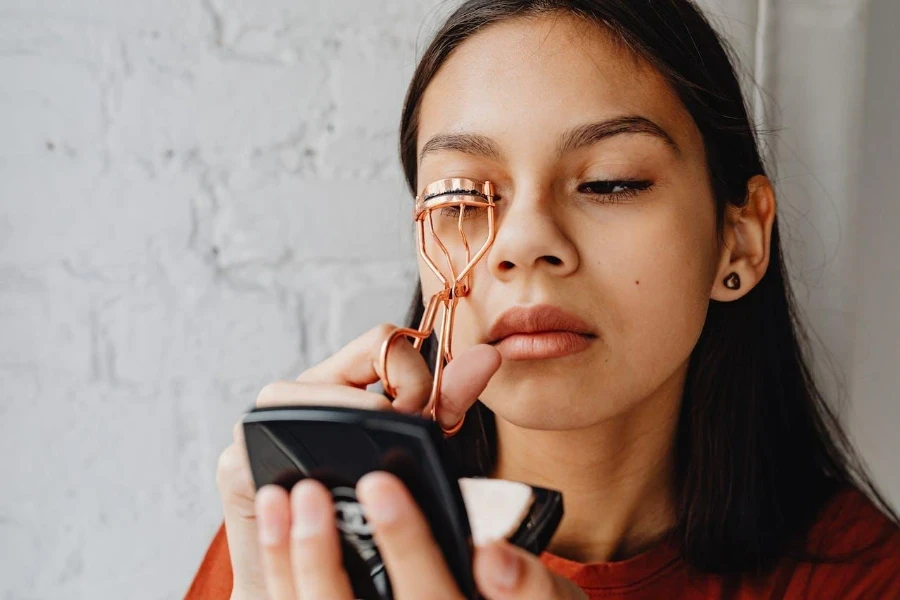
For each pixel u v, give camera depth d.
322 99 0.85
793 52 0.86
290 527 0.40
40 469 0.85
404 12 0.85
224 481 0.52
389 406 0.47
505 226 0.56
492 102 0.57
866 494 0.82
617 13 0.59
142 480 0.86
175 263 0.84
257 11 0.83
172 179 0.84
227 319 0.85
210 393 0.85
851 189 0.87
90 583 0.86
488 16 0.61
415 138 0.74
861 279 0.91
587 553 0.72
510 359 0.56
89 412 0.85
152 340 0.85
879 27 0.87
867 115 0.89
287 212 0.85
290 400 0.48
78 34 0.82
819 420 0.83
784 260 0.87
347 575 0.41
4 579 0.85
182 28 0.83
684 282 0.59
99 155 0.83
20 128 0.83
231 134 0.84
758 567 0.72
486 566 0.39
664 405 0.70
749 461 0.74
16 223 0.83
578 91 0.57
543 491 0.48
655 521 0.74
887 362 0.93
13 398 0.84
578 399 0.56
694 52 0.65
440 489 0.37
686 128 0.62
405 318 0.84
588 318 0.56
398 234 0.86
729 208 0.68
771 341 0.78
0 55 0.82
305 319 0.86
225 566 0.75
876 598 0.69
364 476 0.38
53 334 0.84
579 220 0.57
